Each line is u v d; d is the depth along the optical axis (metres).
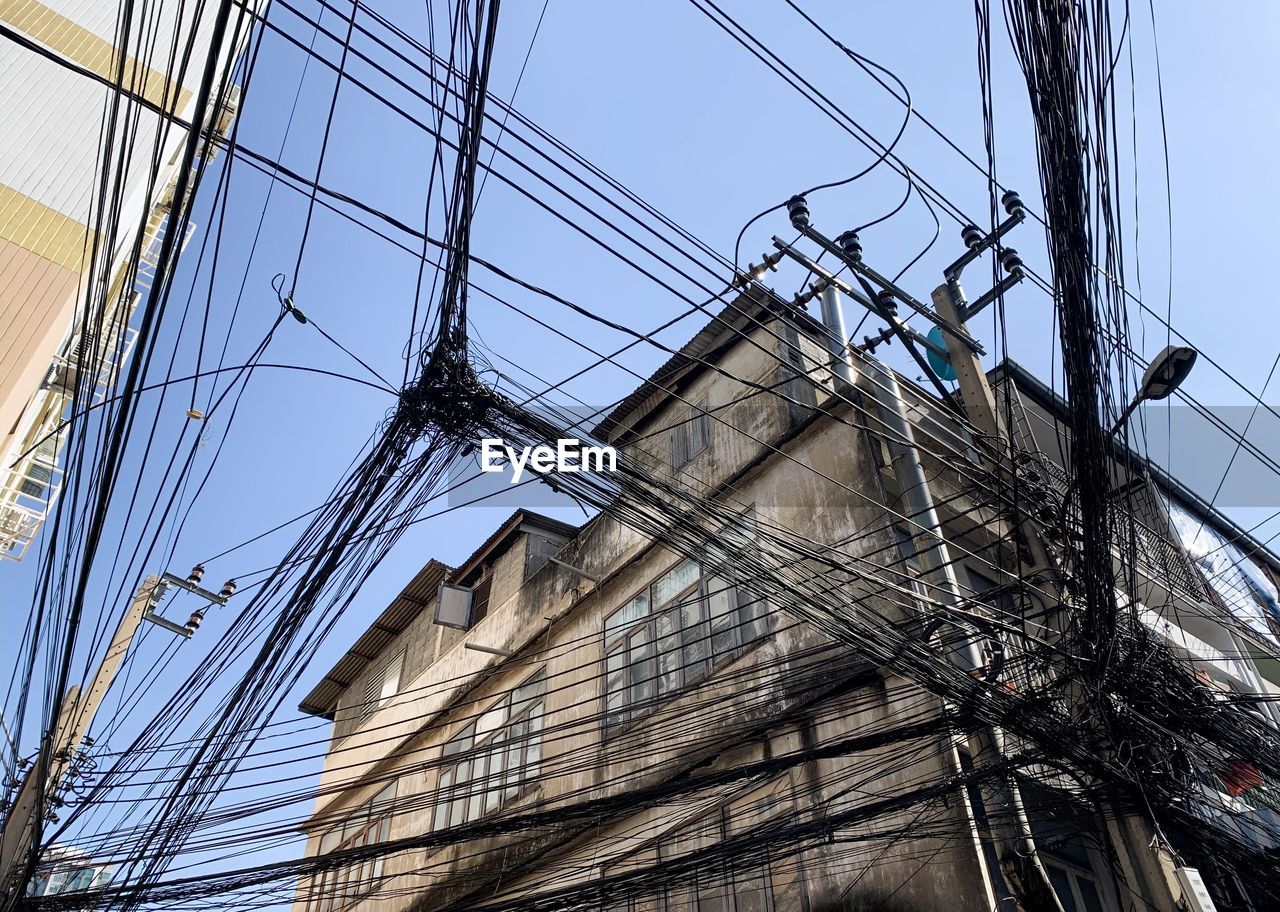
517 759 12.82
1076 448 6.41
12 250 11.75
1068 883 8.27
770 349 12.79
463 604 16.25
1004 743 7.71
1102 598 6.67
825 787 8.66
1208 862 7.40
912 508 8.89
